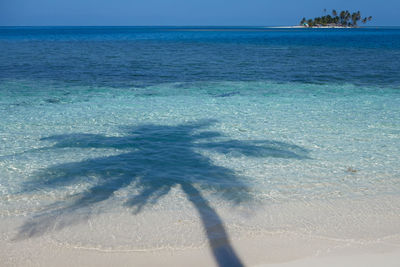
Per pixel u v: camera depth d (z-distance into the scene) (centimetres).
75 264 482
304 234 559
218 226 579
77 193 695
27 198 672
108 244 526
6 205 643
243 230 568
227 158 894
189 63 3141
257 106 1504
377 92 1831
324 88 1955
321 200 677
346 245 530
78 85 1997
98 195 688
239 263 488
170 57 3694
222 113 1373
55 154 908
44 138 1041
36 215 610
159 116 1318
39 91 1805
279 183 752
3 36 10075
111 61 3250
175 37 9831
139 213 619
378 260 496
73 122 1220
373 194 705
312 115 1346
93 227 573
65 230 563
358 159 895
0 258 493
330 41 7419
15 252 506
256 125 1203
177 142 1018
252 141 1030
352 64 3066
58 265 480
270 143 1014
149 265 482
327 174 800
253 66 2947
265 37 9919
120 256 499
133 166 834
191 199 676
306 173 805
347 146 992
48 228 569
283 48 5197
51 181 747
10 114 1323
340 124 1220
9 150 932
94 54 3984
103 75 2391
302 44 6291
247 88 1950
